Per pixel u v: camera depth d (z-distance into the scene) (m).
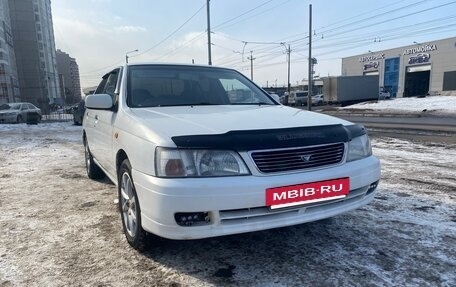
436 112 24.88
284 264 2.88
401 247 3.13
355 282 2.60
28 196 4.95
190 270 2.81
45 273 2.82
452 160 6.93
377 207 4.14
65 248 3.25
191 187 2.50
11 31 86.69
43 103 73.00
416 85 61.12
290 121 3.05
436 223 3.64
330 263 2.88
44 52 97.94
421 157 7.29
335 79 40.94
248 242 3.28
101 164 4.72
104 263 2.96
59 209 4.35
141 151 2.81
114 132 3.63
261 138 2.67
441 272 2.71
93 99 3.72
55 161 7.82
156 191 2.58
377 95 43.12
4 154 8.99
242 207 2.54
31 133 15.39
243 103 4.12
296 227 3.59
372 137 11.00
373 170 3.11
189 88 4.06
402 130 13.09
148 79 4.00
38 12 95.69
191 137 2.62
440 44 54.91
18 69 90.94
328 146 2.87
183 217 2.56
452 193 4.64
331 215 2.86
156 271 2.81
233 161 2.59
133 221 3.13
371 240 3.28
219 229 2.57
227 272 2.77
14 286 2.63
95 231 3.63
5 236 3.54
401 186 5.00
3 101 68.44
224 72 4.57
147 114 3.27
